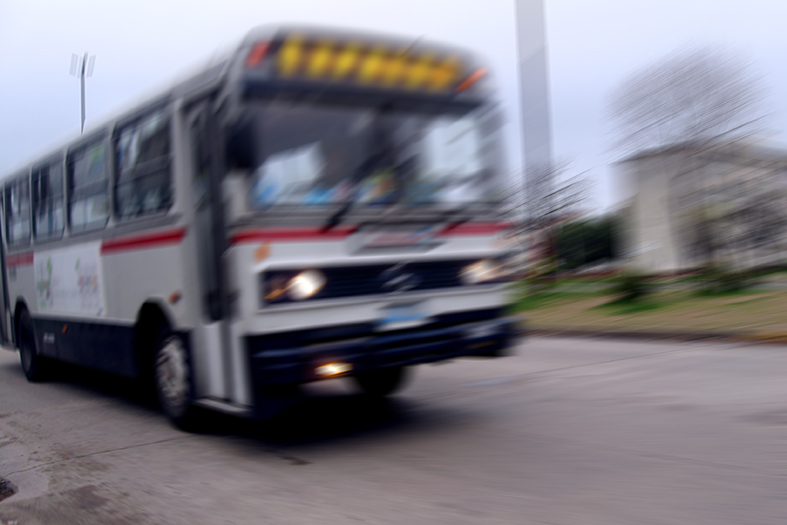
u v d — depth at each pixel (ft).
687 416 21.15
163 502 16.46
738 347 34.68
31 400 31.89
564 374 30.27
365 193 19.57
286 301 18.20
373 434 21.57
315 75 19.15
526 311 59.26
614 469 16.55
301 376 18.15
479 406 24.68
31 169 34.63
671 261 89.61
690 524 13.08
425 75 20.79
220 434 22.75
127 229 24.57
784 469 15.75
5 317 40.45
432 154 20.72
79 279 29.01
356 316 19.15
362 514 14.69
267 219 18.31
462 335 20.88
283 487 16.92
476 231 21.62
